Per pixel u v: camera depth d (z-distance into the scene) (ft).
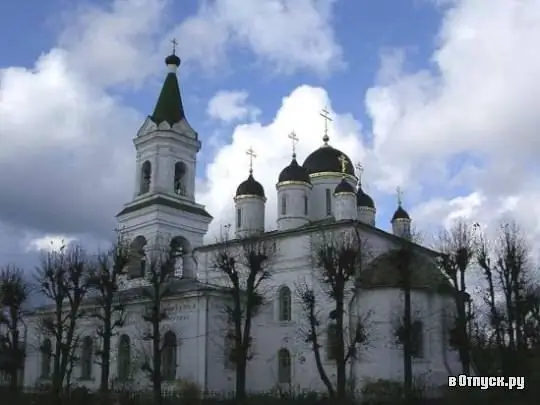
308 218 226.58
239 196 236.02
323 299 186.80
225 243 212.64
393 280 179.63
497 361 169.99
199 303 195.11
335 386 175.94
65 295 204.85
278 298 198.70
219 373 191.11
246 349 166.61
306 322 188.55
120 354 213.66
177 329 199.11
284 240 202.39
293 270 196.95
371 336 177.06
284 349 192.75
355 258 168.66
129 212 233.96
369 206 241.96
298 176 226.99
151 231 225.76
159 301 186.09
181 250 216.13
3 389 207.51
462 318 164.04
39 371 238.48
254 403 153.79
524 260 179.42
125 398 169.89
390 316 176.65
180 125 242.58
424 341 180.45
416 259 182.09
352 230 188.34
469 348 162.61
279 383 189.37
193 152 246.27
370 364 175.52
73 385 203.72
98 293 230.68
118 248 207.00
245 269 203.31
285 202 225.97
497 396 144.15
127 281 225.15
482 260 176.76
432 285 184.65
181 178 242.58
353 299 181.27
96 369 219.00
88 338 225.15
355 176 240.53
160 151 236.63
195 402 163.43
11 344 221.25
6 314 233.76
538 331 176.35
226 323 195.93
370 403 146.00
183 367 193.88
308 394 159.74
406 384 152.35
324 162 237.86
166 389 186.50
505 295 172.65
